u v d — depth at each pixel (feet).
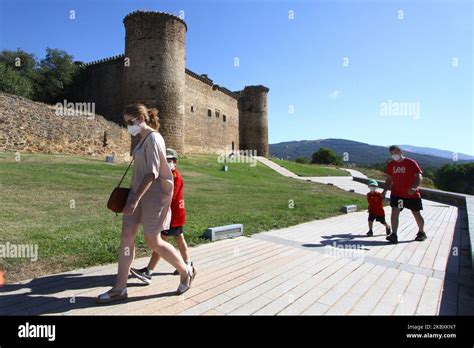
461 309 11.31
